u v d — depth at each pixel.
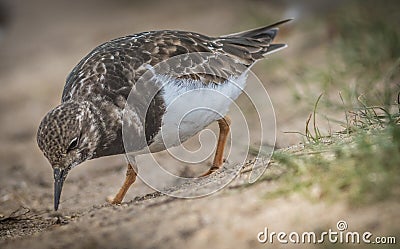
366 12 18.81
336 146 9.09
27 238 8.78
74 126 9.28
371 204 7.85
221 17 26.77
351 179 8.12
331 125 12.27
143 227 8.30
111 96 9.66
